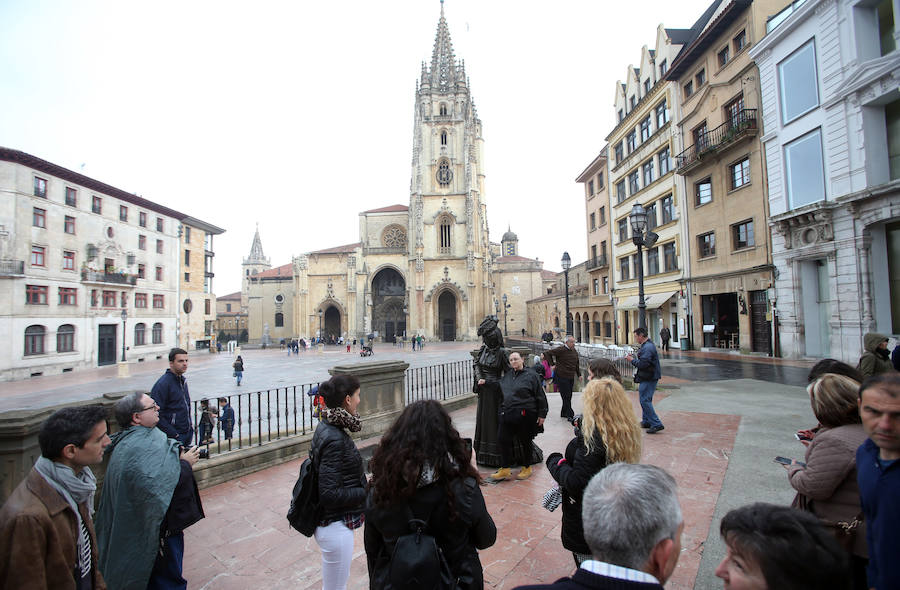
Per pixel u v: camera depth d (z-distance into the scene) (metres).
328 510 3.03
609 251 38.97
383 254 66.06
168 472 3.14
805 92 18.25
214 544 4.55
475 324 60.66
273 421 12.56
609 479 1.79
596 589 1.54
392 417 8.98
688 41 28.66
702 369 17.34
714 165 24.50
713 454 6.61
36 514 2.17
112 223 38.91
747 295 22.17
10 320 29.62
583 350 21.19
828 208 17.05
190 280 52.50
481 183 71.88
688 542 4.12
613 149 37.81
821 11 17.25
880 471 2.12
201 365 32.62
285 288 75.31
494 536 2.57
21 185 30.73
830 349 17.41
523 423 5.92
